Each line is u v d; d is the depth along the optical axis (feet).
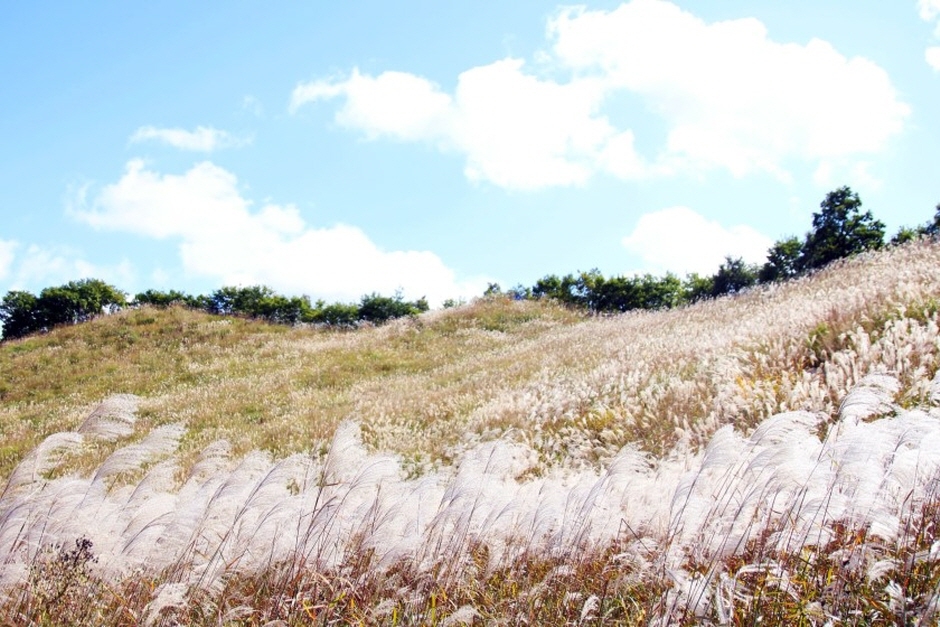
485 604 14.73
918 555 11.57
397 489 17.60
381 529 15.29
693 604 11.79
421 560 15.55
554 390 43.68
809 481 13.56
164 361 84.53
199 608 15.11
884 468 13.85
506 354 75.92
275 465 16.67
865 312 37.22
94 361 84.48
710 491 15.35
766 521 13.96
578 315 109.81
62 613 14.69
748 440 15.52
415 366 78.84
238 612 14.32
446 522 15.83
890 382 15.29
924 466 13.53
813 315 41.19
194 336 94.79
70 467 36.58
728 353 39.68
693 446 27.48
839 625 11.30
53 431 56.34
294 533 15.80
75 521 16.56
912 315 34.27
